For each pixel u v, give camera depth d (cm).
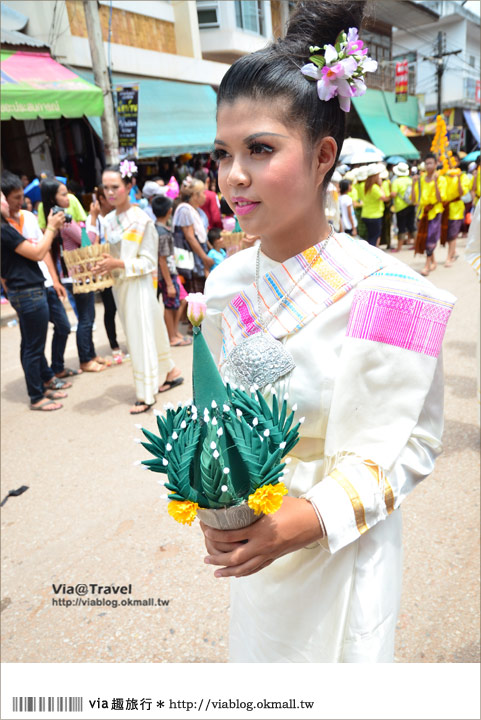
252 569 87
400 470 94
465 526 245
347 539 89
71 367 528
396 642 189
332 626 103
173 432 83
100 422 393
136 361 393
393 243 1127
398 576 108
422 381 89
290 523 86
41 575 240
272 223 91
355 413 90
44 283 412
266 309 99
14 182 398
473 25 2755
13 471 333
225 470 76
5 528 276
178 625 207
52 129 1090
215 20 1340
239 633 123
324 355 92
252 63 84
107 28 1058
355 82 88
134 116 845
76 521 277
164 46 1226
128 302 383
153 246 381
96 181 1126
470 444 313
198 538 256
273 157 85
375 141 1714
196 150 1152
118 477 316
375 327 88
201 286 596
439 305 89
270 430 82
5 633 210
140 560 244
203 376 87
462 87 2808
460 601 205
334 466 94
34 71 831
